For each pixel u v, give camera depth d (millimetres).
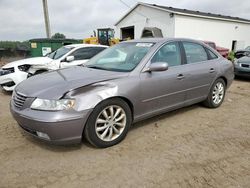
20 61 7375
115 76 3637
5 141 3783
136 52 4234
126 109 3680
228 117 4895
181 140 3822
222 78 5477
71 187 2701
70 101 3123
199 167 3070
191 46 4859
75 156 3328
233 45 25578
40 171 2996
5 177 2877
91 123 3307
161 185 2727
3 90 7711
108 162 3182
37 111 3158
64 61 7547
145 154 3385
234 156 3348
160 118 4766
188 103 4750
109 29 21812
